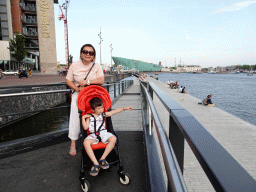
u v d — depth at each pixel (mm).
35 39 57281
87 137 2182
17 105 12375
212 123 9008
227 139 6840
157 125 1587
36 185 2250
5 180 2350
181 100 16641
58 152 3145
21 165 2719
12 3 49375
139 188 2164
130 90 18234
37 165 2719
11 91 11570
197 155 605
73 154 3010
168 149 1109
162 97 1672
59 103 19250
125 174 2160
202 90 47031
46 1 47875
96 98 2230
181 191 768
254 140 6711
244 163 5020
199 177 4281
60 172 2533
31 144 3193
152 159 2326
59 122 12891
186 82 81250
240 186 407
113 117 6277
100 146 2133
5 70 42719
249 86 61312
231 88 53531
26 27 56031
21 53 40750
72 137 2918
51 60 49375
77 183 2289
